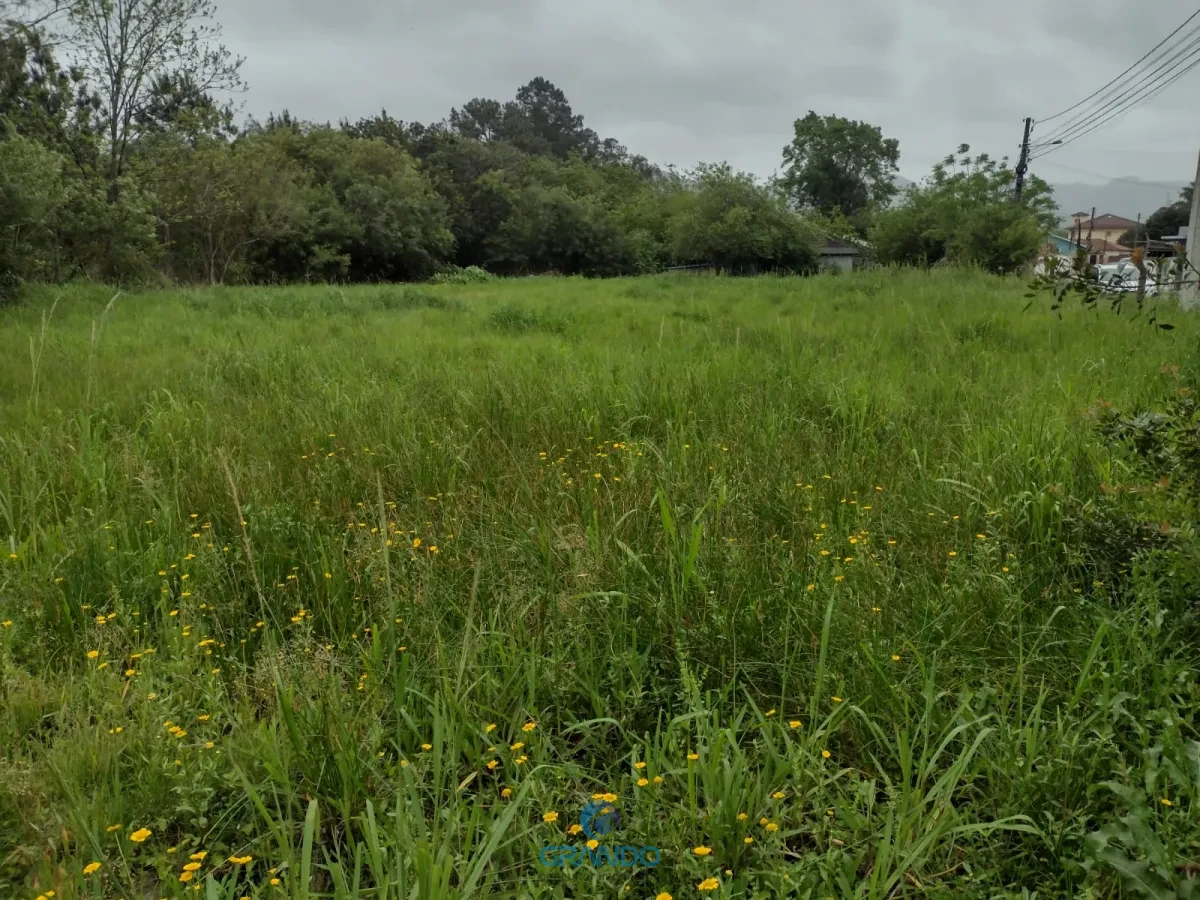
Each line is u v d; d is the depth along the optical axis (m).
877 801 2.59
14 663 3.20
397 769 2.52
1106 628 2.88
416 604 3.45
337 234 34.50
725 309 13.77
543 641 3.22
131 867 2.36
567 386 6.78
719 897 2.04
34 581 3.74
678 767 2.52
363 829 2.26
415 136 57.47
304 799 2.56
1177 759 2.31
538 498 4.55
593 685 2.98
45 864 2.11
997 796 2.41
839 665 2.96
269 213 29.80
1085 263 3.46
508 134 89.81
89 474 4.96
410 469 5.07
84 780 2.55
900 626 3.18
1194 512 3.25
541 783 2.46
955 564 3.51
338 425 5.92
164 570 3.86
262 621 3.34
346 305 14.93
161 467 5.25
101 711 2.83
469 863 2.11
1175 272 3.37
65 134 22.56
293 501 4.66
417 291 19.50
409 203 37.31
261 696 3.05
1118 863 1.98
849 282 18.53
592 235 48.19
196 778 2.44
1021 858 2.26
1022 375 7.13
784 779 2.46
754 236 38.50
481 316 13.36
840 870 2.10
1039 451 4.81
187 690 2.96
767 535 4.11
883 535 4.05
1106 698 2.53
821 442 5.47
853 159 69.62
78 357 8.76
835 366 7.64
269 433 5.93
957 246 30.22
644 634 3.22
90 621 3.50
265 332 10.97
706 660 3.06
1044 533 3.93
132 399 6.93
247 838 2.43
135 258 19.98
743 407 6.18
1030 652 3.03
